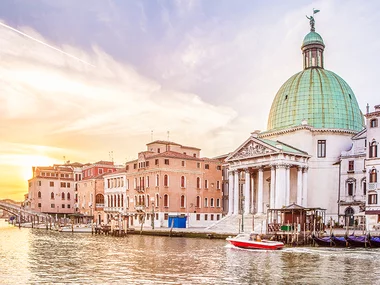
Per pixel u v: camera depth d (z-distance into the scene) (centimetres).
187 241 5753
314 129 7588
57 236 7000
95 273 3098
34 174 12025
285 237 5222
